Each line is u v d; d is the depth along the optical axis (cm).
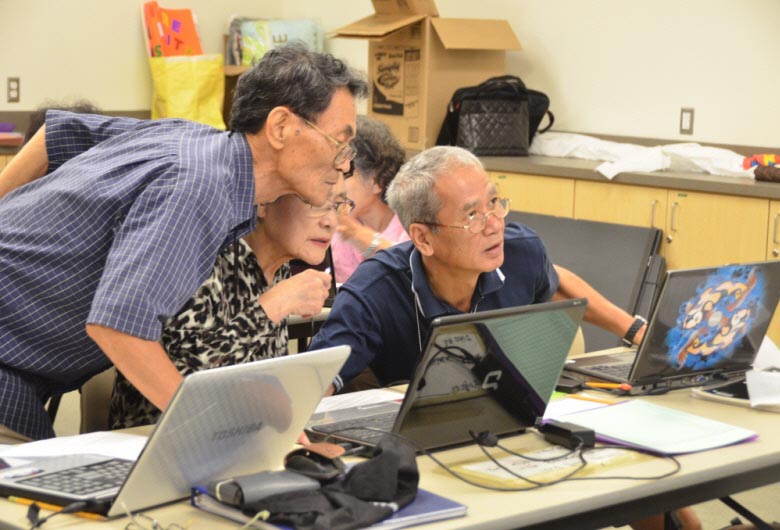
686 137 523
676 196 462
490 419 194
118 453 177
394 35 566
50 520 150
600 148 531
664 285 220
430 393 182
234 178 189
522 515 156
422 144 557
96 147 209
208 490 154
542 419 204
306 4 696
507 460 184
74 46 629
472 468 178
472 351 184
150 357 171
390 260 248
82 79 634
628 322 274
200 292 202
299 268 329
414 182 236
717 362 241
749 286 236
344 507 147
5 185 229
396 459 156
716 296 231
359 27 555
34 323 196
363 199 326
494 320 184
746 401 222
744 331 242
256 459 167
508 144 543
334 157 193
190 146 191
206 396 150
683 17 517
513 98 545
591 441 191
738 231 444
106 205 186
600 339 461
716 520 333
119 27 647
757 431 203
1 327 197
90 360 204
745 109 499
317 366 166
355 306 242
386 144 326
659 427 201
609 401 226
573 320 198
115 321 170
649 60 533
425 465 181
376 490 153
